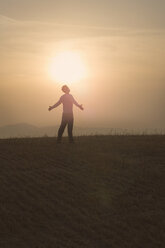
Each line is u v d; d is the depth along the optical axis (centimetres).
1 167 1316
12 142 1753
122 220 916
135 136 1919
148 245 805
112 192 1078
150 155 1456
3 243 820
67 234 859
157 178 1178
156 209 968
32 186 1126
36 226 898
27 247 803
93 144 1658
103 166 1302
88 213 952
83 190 1096
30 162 1366
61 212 956
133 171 1249
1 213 953
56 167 1310
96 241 831
